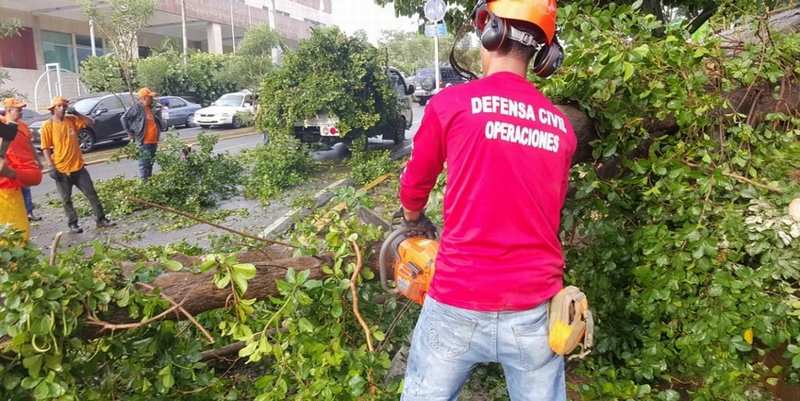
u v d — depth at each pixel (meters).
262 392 2.78
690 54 2.90
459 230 1.75
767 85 3.24
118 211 8.44
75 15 29.59
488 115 1.72
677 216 2.73
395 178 6.88
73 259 2.55
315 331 2.52
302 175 10.35
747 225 2.56
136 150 9.27
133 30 17.44
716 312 2.52
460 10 9.20
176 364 2.52
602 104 2.77
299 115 10.67
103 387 2.38
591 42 2.76
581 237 3.12
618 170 3.02
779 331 2.54
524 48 1.85
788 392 2.86
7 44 27.42
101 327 2.27
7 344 2.10
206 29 40.91
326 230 2.91
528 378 1.79
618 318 3.06
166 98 22.17
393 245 2.15
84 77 21.98
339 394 2.40
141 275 2.40
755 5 3.54
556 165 1.79
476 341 1.75
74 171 7.35
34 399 2.27
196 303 2.45
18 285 2.01
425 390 1.84
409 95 15.92
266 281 2.58
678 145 2.77
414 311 3.11
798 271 2.45
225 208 8.64
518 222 1.71
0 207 5.04
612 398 2.64
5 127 5.01
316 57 11.09
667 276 2.61
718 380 2.58
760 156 2.93
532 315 1.74
